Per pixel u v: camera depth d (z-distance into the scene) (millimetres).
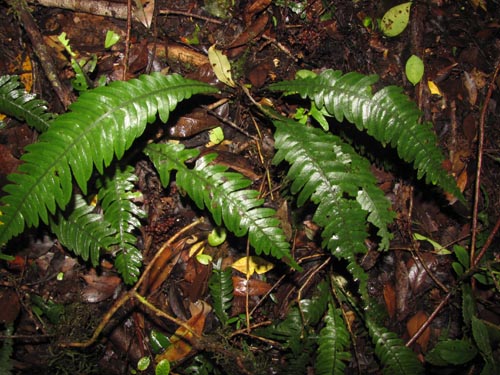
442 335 588
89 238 474
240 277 562
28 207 388
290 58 599
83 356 516
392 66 631
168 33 582
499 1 689
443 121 642
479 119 593
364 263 587
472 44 667
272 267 561
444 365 536
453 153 637
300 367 538
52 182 388
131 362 542
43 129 492
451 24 667
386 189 606
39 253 530
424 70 637
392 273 601
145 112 420
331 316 531
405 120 457
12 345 507
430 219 616
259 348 556
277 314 570
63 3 550
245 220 435
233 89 558
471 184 629
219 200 441
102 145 400
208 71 562
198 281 555
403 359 524
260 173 575
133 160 535
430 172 463
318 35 592
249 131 576
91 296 538
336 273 577
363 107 464
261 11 588
